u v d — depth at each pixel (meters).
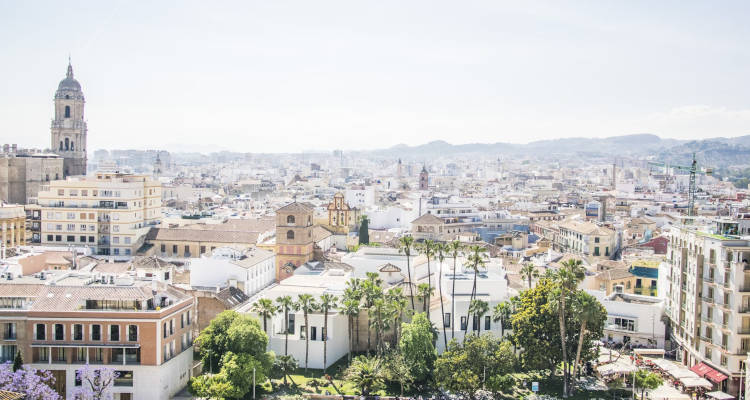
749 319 118.12
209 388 113.00
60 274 136.50
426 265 160.12
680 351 138.62
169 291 126.00
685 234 139.38
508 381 115.81
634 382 117.00
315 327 135.50
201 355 125.75
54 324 113.12
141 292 116.75
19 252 183.88
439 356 132.00
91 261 185.62
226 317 126.25
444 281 142.75
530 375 129.75
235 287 163.75
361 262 166.12
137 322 112.94
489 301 138.50
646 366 131.38
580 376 128.62
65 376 113.00
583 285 179.12
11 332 113.44
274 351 135.38
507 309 134.00
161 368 113.94
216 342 122.19
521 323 124.56
